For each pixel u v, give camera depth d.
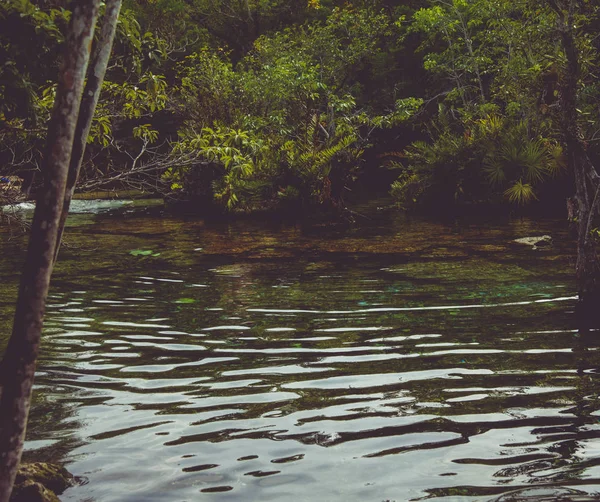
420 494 3.90
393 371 6.18
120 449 4.59
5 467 2.95
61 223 3.18
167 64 28.84
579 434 4.68
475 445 4.55
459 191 21.70
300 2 36.28
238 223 18.84
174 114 27.38
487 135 22.70
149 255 13.48
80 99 3.26
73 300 9.45
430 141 33.03
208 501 3.87
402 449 4.52
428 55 29.83
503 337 7.20
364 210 21.62
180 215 21.05
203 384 5.93
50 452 4.55
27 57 5.45
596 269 8.55
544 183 21.20
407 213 20.47
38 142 7.43
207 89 24.81
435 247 13.65
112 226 18.45
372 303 8.96
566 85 8.86
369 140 33.22
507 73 19.11
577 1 9.34
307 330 7.70
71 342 7.32
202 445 4.65
